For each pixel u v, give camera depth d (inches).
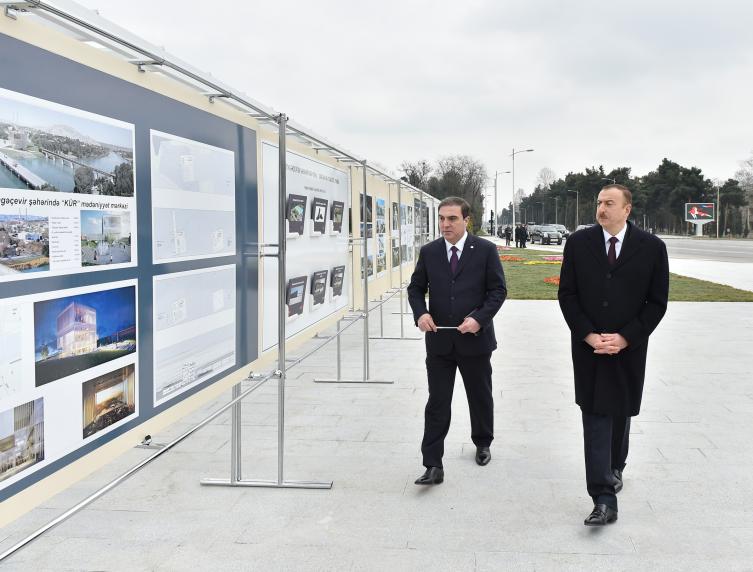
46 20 90.2
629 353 145.3
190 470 179.5
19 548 80.5
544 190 5364.2
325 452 193.5
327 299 229.1
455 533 139.4
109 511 152.5
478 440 182.1
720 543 134.2
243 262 152.6
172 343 119.5
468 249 172.4
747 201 3225.9
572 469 177.5
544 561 126.9
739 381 280.7
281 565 126.3
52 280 86.0
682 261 1212.5
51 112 85.0
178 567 126.0
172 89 117.3
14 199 78.7
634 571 122.9
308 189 201.8
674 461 183.3
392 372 305.3
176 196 119.6
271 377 163.8
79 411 93.0
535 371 305.1
